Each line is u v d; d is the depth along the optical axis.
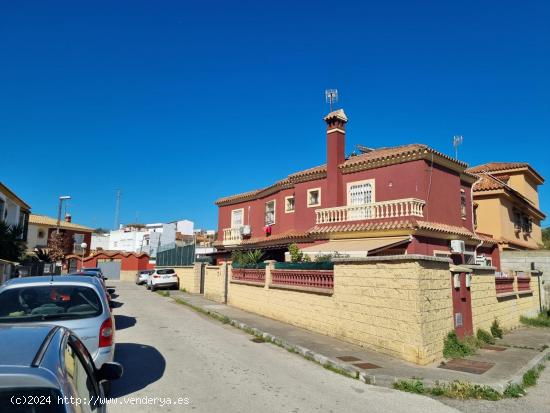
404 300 9.38
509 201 28.25
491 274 13.34
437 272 9.85
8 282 7.23
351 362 8.95
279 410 6.26
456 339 9.99
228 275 20.88
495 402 6.99
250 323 14.32
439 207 20.41
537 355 10.13
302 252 19.34
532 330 14.68
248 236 30.34
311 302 12.95
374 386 7.69
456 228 20.77
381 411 6.37
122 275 56.44
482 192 26.78
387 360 9.19
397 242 17.73
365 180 21.77
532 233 34.03
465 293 11.20
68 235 57.25
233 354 9.98
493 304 13.30
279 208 27.61
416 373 8.12
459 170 22.22
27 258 27.06
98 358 6.46
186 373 8.16
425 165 19.98
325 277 12.44
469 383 7.54
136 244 77.94
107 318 6.82
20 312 6.57
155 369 8.44
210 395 6.87
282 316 14.73
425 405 6.71
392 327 9.61
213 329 13.77
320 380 7.94
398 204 19.19
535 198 35.56
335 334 11.62
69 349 3.31
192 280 29.84
